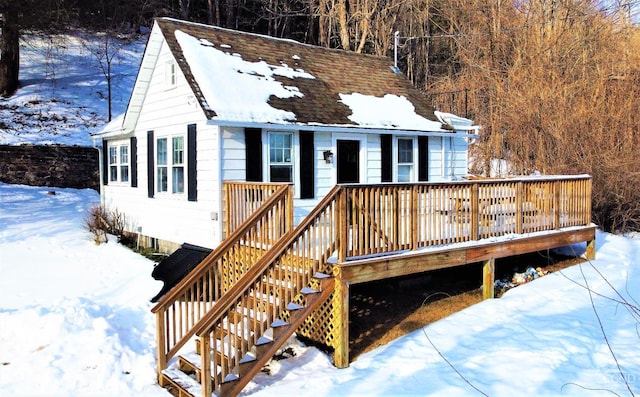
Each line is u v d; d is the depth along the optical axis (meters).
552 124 17.02
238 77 10.77
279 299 6.26
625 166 15.13
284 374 6.24
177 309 8.48
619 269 10.52
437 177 13.51
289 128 10.21
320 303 6.48
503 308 8.23
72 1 28.05
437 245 7.99
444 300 8.93
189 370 6.30
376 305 8.64
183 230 10.98
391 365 6.20
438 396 5.21
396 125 12.01
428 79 27.78
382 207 7.18
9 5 21.42
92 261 11.21
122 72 28.05
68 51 28.30
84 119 22.55
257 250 7.54
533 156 18.19
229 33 12.27
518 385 5.39
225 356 6.15
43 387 5.68
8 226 13.86
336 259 6.71
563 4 20.75
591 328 7.18
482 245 8.62
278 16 28.55
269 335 6.59
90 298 8.68
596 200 15.47
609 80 17.33
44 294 8.89
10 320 6.89
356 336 7.41
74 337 6.55
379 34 26.06
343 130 10.97
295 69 12.39
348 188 6.69
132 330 7.22
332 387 5.64
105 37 28.14
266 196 8.38
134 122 13.09
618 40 19.41
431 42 29.27
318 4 27.28
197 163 10.33
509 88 19.73
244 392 5.73
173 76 11.20
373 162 11.98
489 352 6.40
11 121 20.86
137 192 13.18
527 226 9.85
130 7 31.23
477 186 8.66
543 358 6.09
